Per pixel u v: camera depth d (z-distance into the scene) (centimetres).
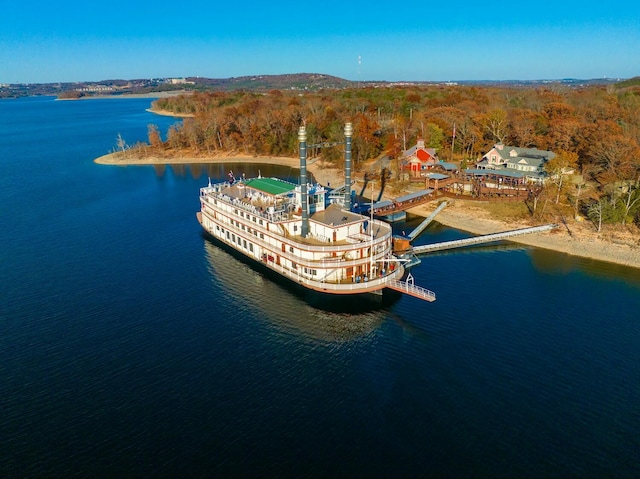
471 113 18225
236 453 4300
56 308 6969
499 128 16288
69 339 6153
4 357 5762
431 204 11962
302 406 4916
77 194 13812
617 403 4878
